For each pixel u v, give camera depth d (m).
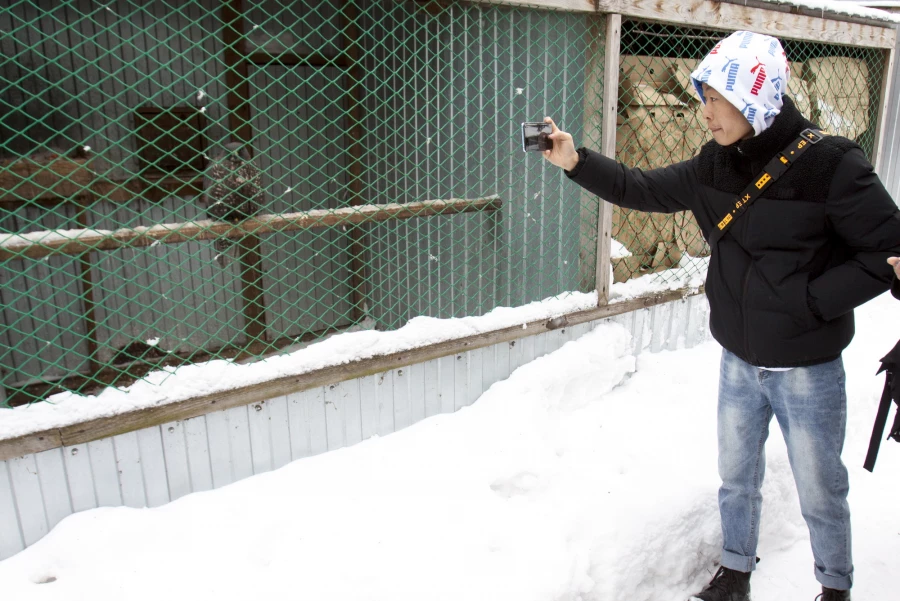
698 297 3.72
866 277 1.59
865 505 2.66
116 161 4.50
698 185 1.85
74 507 2.09
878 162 4.64
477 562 2.07
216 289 5.03
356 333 2.59
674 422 2.96
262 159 4.98
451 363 2.81
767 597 2.18
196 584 1.92
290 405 2.43
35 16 4.12
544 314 3.02
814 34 3.73
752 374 1.87
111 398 2.10
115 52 4.36
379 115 4.54
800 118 1.66
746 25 3.39
